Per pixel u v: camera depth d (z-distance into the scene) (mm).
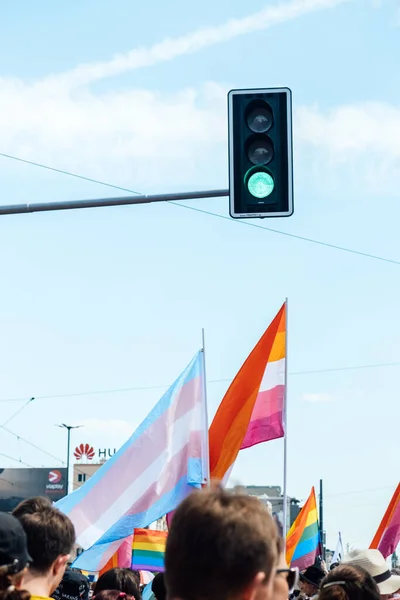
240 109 10883
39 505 5164
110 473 12797
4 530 4012
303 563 16250
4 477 84500
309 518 16453
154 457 12930
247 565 3107
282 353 13766
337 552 30562
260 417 13734
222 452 13336
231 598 3113
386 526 15289
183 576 3131
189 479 12969
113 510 12641
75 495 12680
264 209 10812
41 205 11570
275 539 3256
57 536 5035
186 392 13266
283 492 13172
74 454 86062
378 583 8016
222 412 13492
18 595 3506
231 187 10859
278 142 10828
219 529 3119
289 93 10867
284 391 13695
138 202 11367
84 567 13930
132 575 8914
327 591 6219
